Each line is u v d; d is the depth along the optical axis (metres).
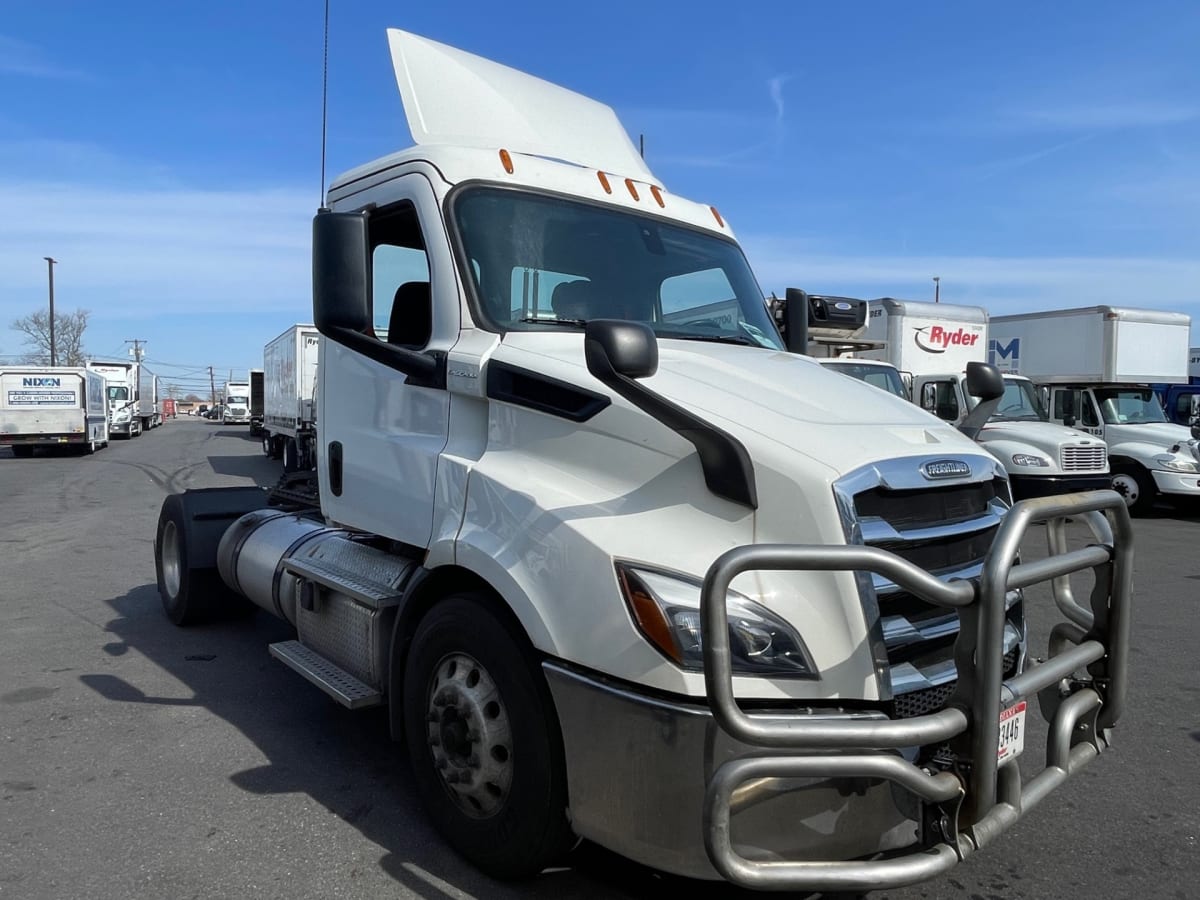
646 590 2.61
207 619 6.73
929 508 2.88
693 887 3.22
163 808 3.80
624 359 2.67
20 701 5.12
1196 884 3.34
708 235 4.45
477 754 3.17
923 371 16.56
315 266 3.63
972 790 2.46
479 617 3.15
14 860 3.36
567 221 3.90
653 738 2.55
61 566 9.27
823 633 2.57
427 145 3.89
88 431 28.38
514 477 3.18
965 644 2.46
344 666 4.17
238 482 19.11
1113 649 3.05
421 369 3.68
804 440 2.75
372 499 4.03
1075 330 16.52
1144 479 14.85
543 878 3.27
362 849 3.46
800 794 2.46
